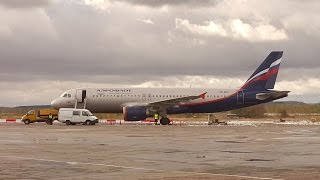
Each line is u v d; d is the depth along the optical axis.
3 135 39.53
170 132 46.69
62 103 69.44
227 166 18.91
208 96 70.19
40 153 23.94
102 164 19.42
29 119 71.19
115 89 70.12
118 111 70.88
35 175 16.19
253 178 15.65
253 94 70.81
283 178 15.66
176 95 69.94
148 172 17.09
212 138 37.25
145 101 69.62
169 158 21.94
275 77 71.62
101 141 33.09
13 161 20.31
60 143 30.88
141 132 46.31
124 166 18.81
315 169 18.00
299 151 25.75
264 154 23.98
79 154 23.58
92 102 69.56
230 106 71.00
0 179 15.27
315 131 49.78
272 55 71.56
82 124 66.94
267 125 70.44
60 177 15.76
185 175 16.31
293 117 149.25
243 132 47.25
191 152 25.02
